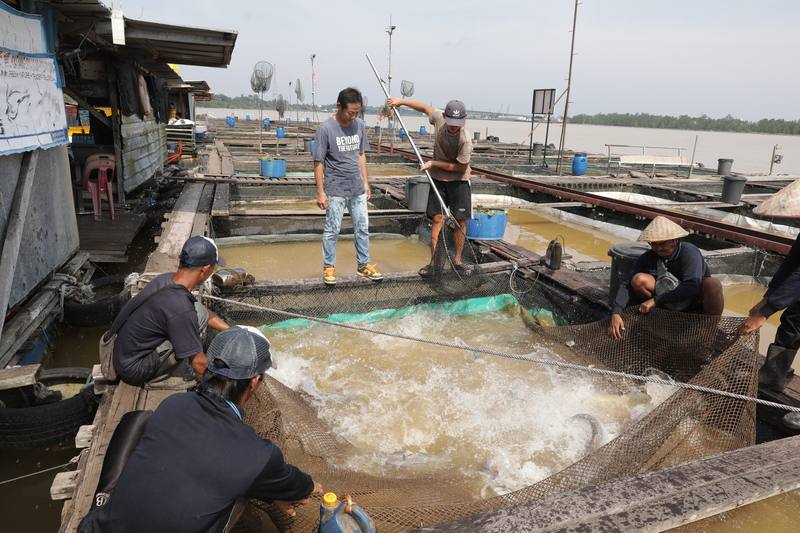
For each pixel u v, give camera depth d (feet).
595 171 64.39
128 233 26.00
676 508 7.47
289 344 17.08
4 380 11.80
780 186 51.06
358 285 18.80
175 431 6.27
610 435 12.66
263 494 6.67
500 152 79.05
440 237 19.97
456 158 18.97
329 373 15.38
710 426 11.12
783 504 9.86
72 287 19.08
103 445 9.65
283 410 11.12
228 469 6.16
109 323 18.15
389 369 15.71
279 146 73.77
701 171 65.57
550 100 62.08
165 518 5.94
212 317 13.16
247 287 17.46
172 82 55.01
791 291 10.84
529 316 19.47
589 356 16.43
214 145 71.26
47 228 19.02
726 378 11.59
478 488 10.62
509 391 14.62
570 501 7.58
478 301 20.65
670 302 14.06
